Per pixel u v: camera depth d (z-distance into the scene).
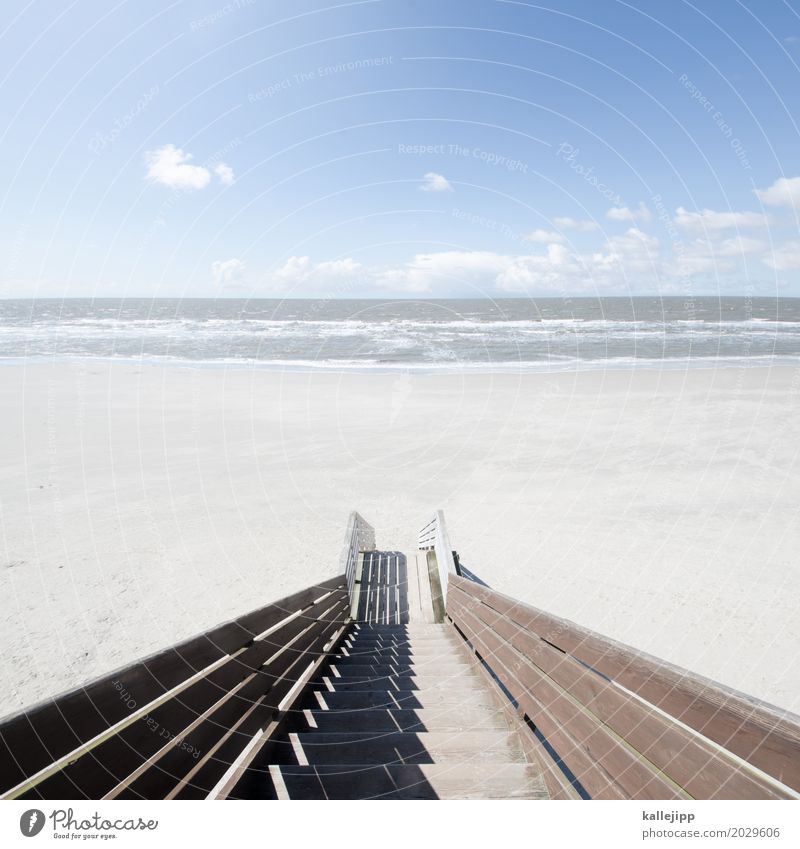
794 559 6.73
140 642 5.09
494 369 24.34
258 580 6.51
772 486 9.45
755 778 1.04
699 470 10.40
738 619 5.40
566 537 7.74
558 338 34.94
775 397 16.81
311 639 3.58
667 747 1.28
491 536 7.96
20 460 11.42
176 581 6.43
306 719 2.75
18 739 1.01
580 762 1.72
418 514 9.05
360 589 6.88
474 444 12.83
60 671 4.62
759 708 1.04
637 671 1.43
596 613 5.63
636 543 7.39
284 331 40.88
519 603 2.77
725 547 7.14
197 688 1.74
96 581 6.39
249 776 2.06
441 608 6.45
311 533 8.08
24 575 6.49
